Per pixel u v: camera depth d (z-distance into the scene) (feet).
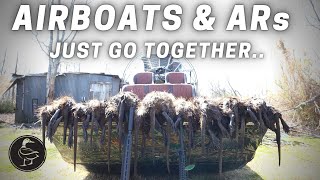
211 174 18.19
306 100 41.86
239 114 15.57
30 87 50.52
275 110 15.94
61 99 16.01
